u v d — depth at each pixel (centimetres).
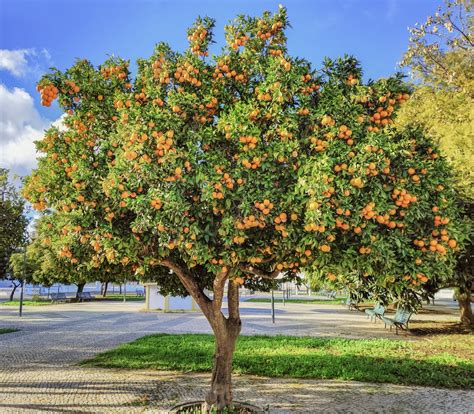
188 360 1072
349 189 463
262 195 476
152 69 593
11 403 734
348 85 571
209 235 493
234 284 691
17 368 1021
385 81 549
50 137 582
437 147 567
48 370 997
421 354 1155
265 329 1739
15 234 1463
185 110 527
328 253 509
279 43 630
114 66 622
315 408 707
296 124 496
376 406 717
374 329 1744
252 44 615
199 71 584
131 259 581
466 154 1278
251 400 754
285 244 505
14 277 4081
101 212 541
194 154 487
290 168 498
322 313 2495
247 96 600
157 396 776
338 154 491
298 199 471
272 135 509
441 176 537
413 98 1641
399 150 484
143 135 487
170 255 646
